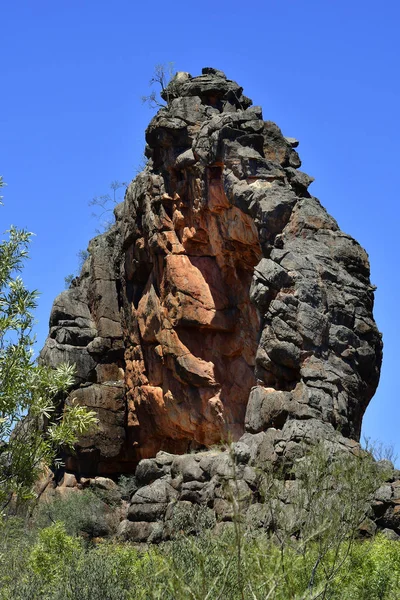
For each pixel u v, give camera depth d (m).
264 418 32.53
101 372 48.97
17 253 18.03
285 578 11.02
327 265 35.91
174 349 42.41
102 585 17.94
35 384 17.05
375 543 19.70
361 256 37.41
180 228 42.84
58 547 23.31
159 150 43.94
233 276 41.09
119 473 48.00
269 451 30.42
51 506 41.47
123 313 49.28
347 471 14.32
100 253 51.41
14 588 18.80
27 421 17.36
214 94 43.56
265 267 35.28
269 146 39.72
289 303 34.47
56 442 17.67
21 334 17.31
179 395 43.19
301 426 30.84
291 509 13.84
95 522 41.03
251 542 11.53
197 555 11.07
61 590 18.14
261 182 37.84
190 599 10.27
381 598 16.08
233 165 38.50
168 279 42.91
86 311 50.97
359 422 34.81
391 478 28.16
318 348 34.03
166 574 11.47
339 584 14.55
